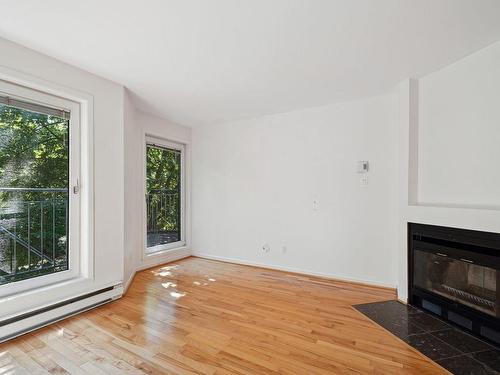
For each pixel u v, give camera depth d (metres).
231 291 2.92
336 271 3.36
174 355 1.76
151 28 1.83
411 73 2.52
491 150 2.04
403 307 2.52
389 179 3.02
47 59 2.20
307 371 1.61
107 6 1.60
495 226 1.88
